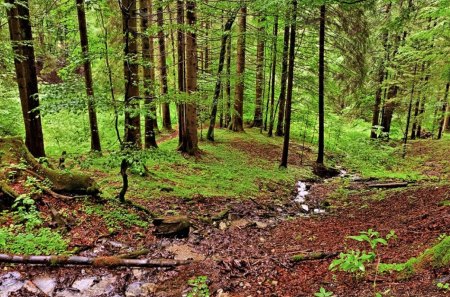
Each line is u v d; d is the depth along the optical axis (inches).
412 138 1106.1
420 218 291.7
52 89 285.3
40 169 314.7
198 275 226.1
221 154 676.7
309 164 706.8
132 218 313.6
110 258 229.0
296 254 263.1
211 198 436.5
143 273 224.8
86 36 491.2
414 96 788.0
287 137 632.4
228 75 689.0
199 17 713.6
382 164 768.3
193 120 620.7
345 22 598.9
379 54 847.1
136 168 291.9
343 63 661.3
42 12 526.9
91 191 319.9
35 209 265.7
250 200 455.2
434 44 576.1
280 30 948.0
